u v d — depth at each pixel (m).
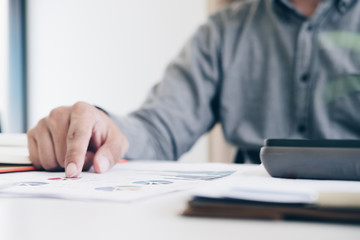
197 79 0.96
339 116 0.87
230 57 1.00
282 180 0.31
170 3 2.30
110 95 2.46
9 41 2.59
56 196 0.26
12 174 0.42
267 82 0.95
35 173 0.43
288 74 0.94
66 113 0.47
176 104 0.90
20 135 0.66
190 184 0.32
